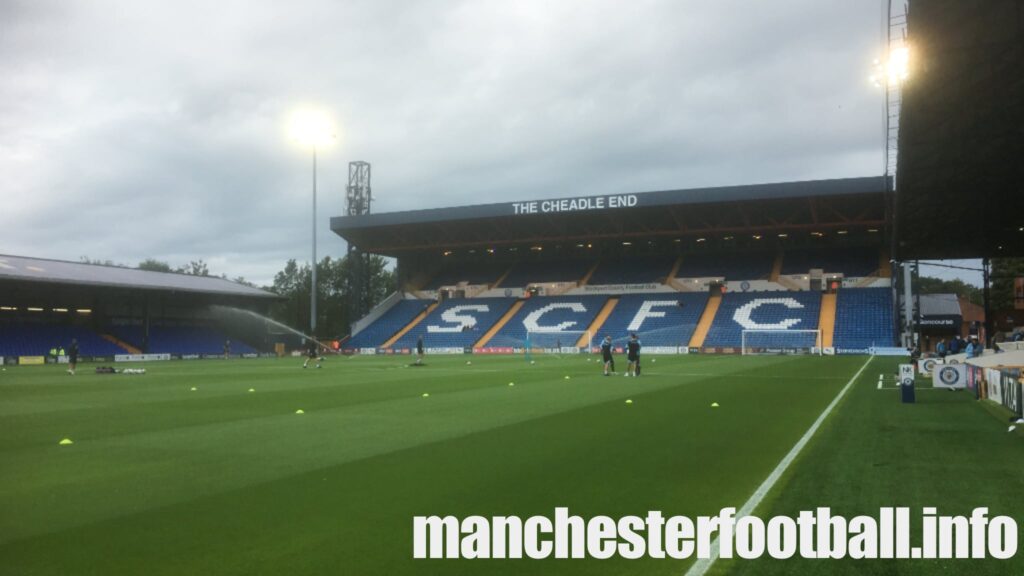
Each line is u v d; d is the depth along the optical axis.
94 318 59.06
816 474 9.02
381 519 6.99
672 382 25.45
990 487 8.30
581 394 20.52
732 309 63.91
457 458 10.16
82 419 15.19
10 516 7.18
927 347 60.06
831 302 61.56
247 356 63.81
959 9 16.52
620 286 70.69
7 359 46.69
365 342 70.56
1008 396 14.91
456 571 5.57
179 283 61.94
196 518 7.07
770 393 20.80
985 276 45.31
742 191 56.50
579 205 61.38
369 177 73.12
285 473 9.20
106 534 6.55
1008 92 19.80
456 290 76.88
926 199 29.95
